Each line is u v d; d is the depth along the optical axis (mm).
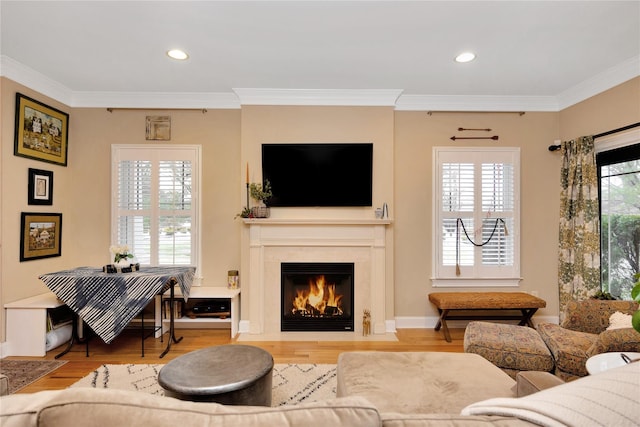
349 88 3504
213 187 3777
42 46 2643
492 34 2451
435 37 2496
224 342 3324
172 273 3104
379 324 3562
